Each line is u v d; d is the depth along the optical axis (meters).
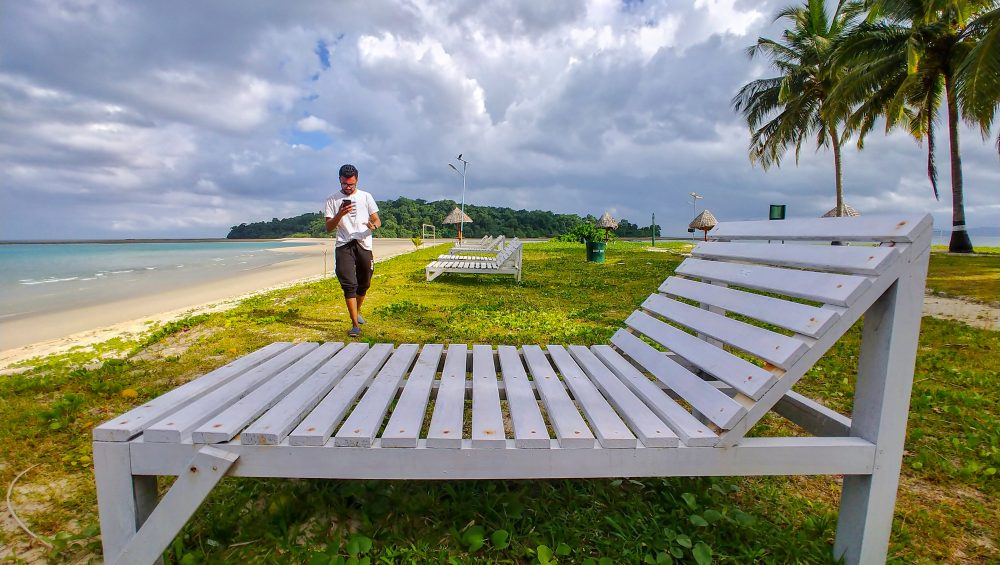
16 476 2.41
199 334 5.76
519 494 2.11
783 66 21.91
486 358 2.65
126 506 1.53
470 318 6.55
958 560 1.82
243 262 24.22
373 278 12.01
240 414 1.70
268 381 2.10
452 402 1.93
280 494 2.07
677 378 2.08
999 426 2.93
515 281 11.27
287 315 6.79
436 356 2.65
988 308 7.70
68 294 11.22
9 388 3.78
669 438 1.60
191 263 24.12
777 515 2.05
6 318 8.01
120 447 1.51
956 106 16.23
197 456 1.47
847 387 3.77
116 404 3.43
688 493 2.06
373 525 1.92
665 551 1.79
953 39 15.80
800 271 1.89
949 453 2.67
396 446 1.57
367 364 2.45
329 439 1.61
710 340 2.70
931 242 1.56
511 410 1.86
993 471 2.40
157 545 1.49
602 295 8.93
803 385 3.88
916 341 1.59
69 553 1.84
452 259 13.03
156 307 8.95
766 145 22.84
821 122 22.42
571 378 2.28
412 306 7.49
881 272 1.54
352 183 5.34
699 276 2.61
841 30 19.47
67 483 2.37
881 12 13.32
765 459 1.63
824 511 2.10
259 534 1.87
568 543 1.84
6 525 2.03
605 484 2.26
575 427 1.68
